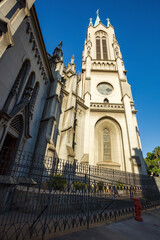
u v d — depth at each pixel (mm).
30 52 10969
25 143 10688
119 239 4734
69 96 19953
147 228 6281
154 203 12422
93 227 5898
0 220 5395
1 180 5832
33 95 12836
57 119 16625
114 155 21281
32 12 10133
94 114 24125
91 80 29391
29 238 4340
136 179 14391
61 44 20016
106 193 8812
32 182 6836
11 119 8172
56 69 18141
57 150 15094
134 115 24844
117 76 30047
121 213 8211
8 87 8250
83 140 20844
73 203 6957
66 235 4812
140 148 21328
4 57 7613
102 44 37750
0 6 6027
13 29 6578
